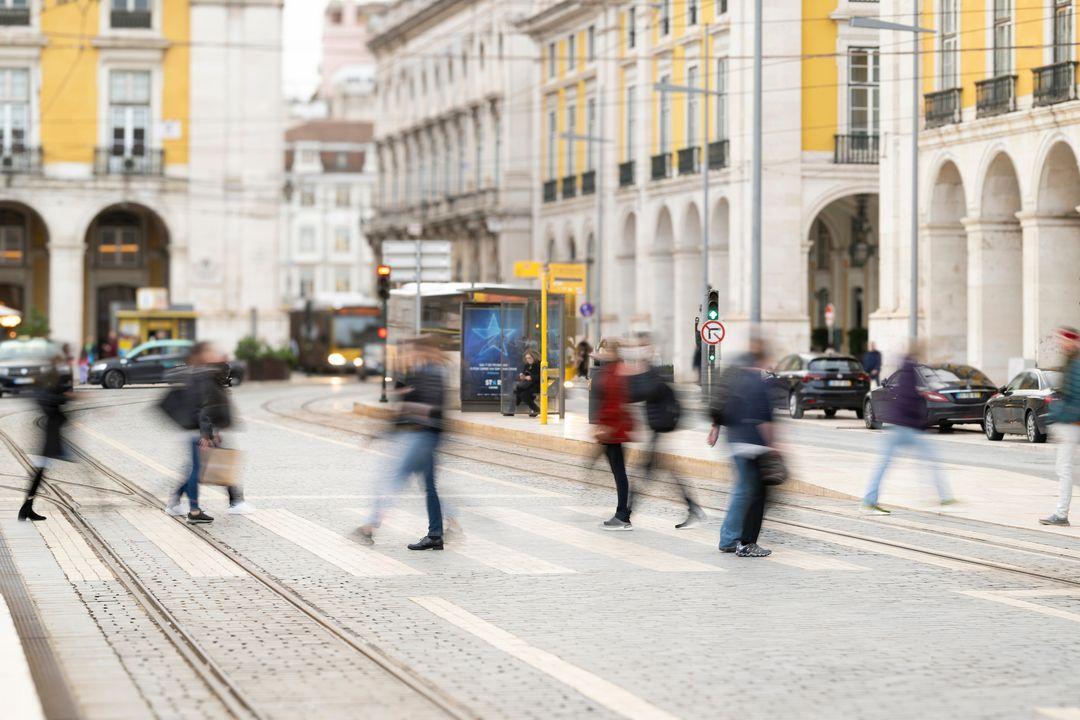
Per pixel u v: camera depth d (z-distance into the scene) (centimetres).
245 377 6253
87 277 6581
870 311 5741
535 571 1355
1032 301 3941
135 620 1116
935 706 846
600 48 6538
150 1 6219
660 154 6000
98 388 5528
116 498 1980
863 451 2806
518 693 874
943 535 1634
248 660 970
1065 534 1642
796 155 5225
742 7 5291
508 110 7456
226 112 6269
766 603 1190
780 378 4216
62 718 809
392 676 923
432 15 8562
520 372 3678
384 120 9656
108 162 6172
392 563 1402
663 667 948
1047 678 919
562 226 7006
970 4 4209
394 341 4294
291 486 2125
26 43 6103
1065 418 1698
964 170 4247
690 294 5834
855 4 5238
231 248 6291
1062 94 3791
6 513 1802
